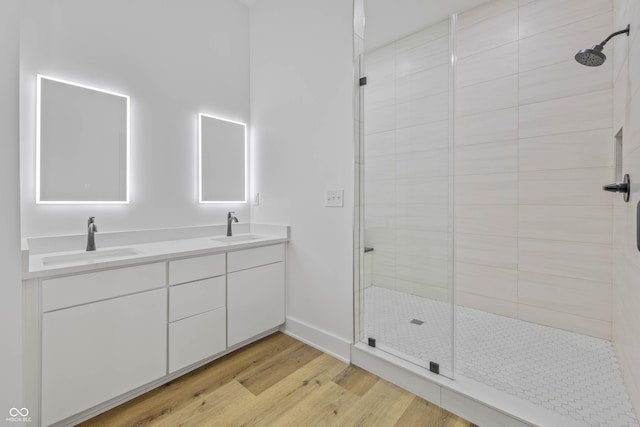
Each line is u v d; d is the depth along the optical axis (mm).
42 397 1226
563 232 2189
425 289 1893
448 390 1458
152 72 2076
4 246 898
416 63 1927
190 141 2285
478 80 2539
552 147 2213
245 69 2631
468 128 2605
